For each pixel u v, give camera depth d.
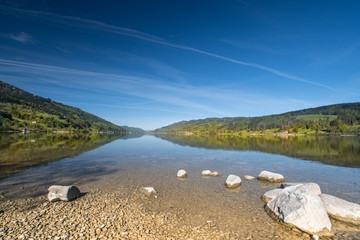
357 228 9.82
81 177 19.67
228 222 10.45
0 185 16.55
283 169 24.16
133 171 22.64
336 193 15.16
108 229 9.39
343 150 43.53
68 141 69.00
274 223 10.35
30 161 27.80
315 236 8.87
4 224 9.66
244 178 19.91
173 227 9.82
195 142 75.94
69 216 10.71
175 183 17.88
